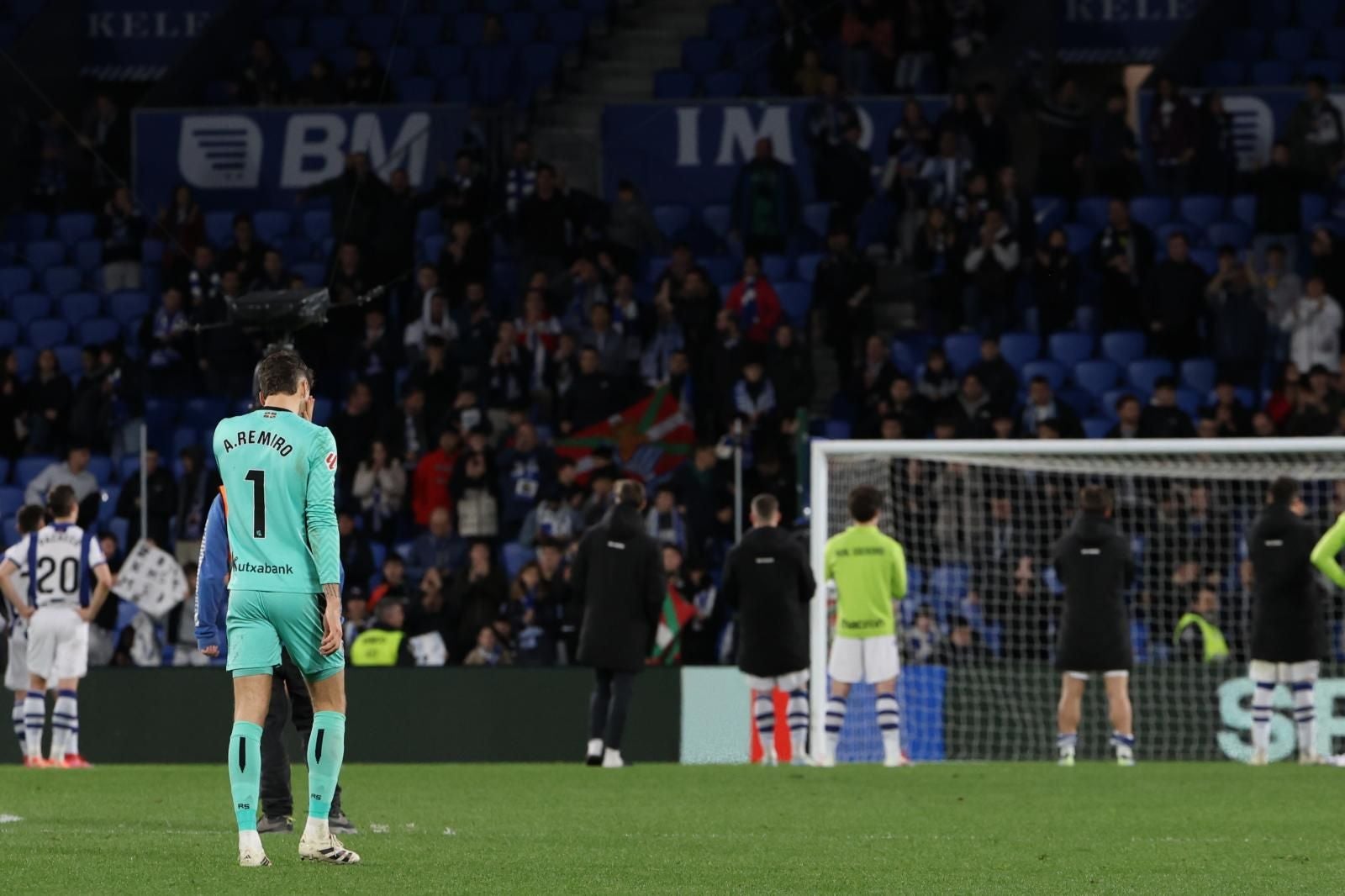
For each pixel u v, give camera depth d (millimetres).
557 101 95812
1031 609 66438
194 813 37844
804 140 91562
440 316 81125
